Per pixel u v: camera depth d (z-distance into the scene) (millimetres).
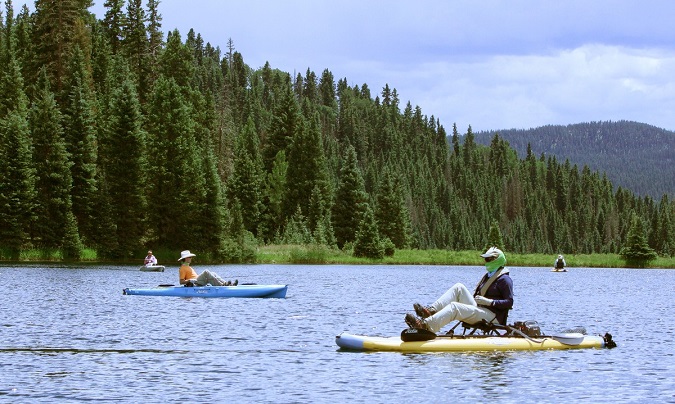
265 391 14414
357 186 111875
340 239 111375
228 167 119438
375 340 18688
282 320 25188
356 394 14219
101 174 82000
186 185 84188
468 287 46656
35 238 74312
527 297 39281
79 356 18000
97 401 13539
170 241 84688
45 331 21844
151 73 108312
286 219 113000
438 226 184125
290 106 131500
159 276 49594
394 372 16156
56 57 95062
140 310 27531
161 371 16297
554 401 13859
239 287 33281
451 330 19047
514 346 18766
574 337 19344
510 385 15062
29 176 73188
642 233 106188
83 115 79312
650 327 25453
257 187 111125
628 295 42281
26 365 16812
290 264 86375
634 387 15047
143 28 108875
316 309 29031
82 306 28734
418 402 13656
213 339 20641
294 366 16844
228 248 85812
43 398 13734
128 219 80250
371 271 70750
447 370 16375
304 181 115875
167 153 84438
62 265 65062
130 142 80625
